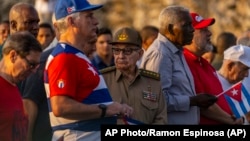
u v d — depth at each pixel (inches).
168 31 394.0
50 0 722.8
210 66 418.3
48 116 383.6
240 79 428.8
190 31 393.4
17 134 327.3
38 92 378.3
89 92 336.2
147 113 372.8
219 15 794.8
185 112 390.0
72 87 332.5
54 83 332.2
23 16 387.2
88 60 339.9
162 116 375.6
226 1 798.5
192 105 389.7
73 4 341.1
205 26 409.4
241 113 424.5
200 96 389.7
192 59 410.0
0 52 402.6
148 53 390.6
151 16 812.6
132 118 370.6
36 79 378.3
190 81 395.2
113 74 375.6
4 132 324.5
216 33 792.3
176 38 393.1
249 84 436.1
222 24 793.6
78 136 337.7
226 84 430.3
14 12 389.4
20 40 323.6
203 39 410.3
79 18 340.8
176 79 390.9
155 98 375.2
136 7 825.5
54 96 331.3
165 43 392.5
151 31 541.6
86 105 333.4
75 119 335.6
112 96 372.8
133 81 373.4
